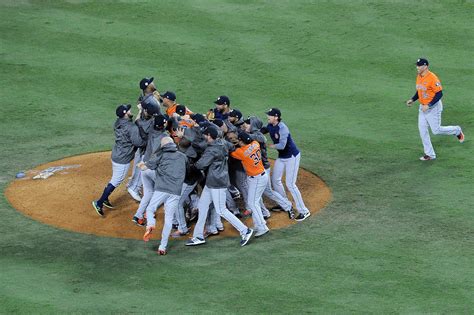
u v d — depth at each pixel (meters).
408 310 47.84
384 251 55.06
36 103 80.88
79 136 75.06
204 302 48.72
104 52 89.62
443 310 47.81
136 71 86.06
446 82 84.19
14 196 63.19
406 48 91.00
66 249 55.50
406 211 61.09
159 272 52.53
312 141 73.94
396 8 99.94
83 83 84.06
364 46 91.56
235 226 56.34
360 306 48.25
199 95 81.88
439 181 65.94
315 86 83.81
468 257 54.16
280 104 80.56
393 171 68.12
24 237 57.03
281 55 89.62
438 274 51.97
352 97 81.88
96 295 49.53
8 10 97.94
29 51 89.62
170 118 58.12
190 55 89.19
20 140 74.19
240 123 60.53
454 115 78.12
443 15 98.25
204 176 57.88
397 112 79.06
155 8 99.12
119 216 60.31
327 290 50.09
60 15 97.12
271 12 98.75
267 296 49.44
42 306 48.06
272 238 57.34
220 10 98.94
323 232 58.09
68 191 63.75
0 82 84.12
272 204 62.88
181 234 57.91
